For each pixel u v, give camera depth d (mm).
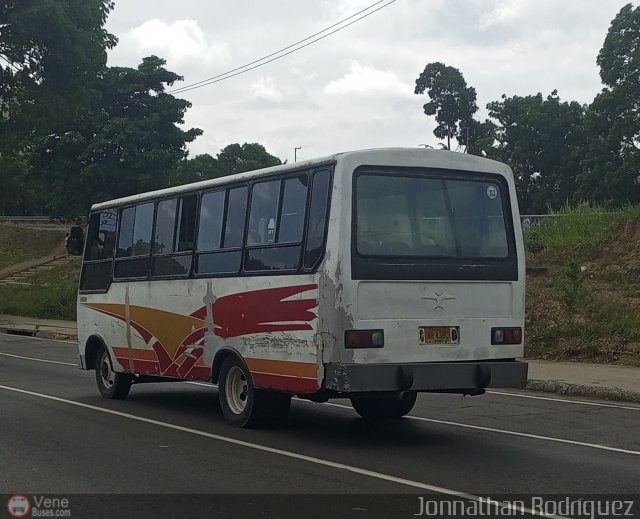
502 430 9852
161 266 11258
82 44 29688
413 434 9555
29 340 24719
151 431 9727
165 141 38688
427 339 8617
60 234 48312
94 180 37469
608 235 23500
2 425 10156
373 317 8375
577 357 16016
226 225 10078
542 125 52656
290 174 9133
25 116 30391
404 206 8734
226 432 9633
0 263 46125
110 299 12422
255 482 7254
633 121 43719
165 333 11094
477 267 9000
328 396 8883
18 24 27953
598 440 9227
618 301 17891
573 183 52000
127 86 38094
